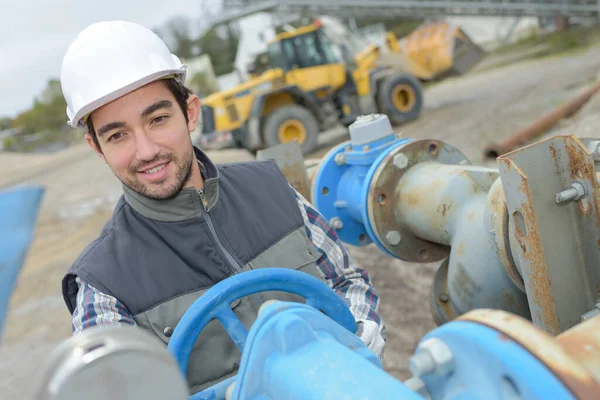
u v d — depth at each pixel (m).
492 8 14.13
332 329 0.73
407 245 1.90
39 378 0.46
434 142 1.89
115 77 1.04
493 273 1.50
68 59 1.09
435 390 0.60
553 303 1.12
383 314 3.19
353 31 11.28
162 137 1.08
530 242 1.09
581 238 1.13
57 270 6.04
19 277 6.05
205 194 1.20
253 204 1.28
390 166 1.85
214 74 25.39
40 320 4.69
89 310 1.11
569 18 16.91
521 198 1.08
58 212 8.94
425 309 3.15
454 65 10.38
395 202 1.86
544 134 5.75
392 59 9.72
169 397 0.48
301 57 8.49
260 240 1.24
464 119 8.54
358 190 2.04
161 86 1.09
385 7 13.70
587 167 1.08
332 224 2.15
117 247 1.17
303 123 8.06
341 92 8.89
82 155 18.14
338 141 9.21
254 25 14.74
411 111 9.13
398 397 0.54
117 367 0.46
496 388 0.52
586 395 0.45
